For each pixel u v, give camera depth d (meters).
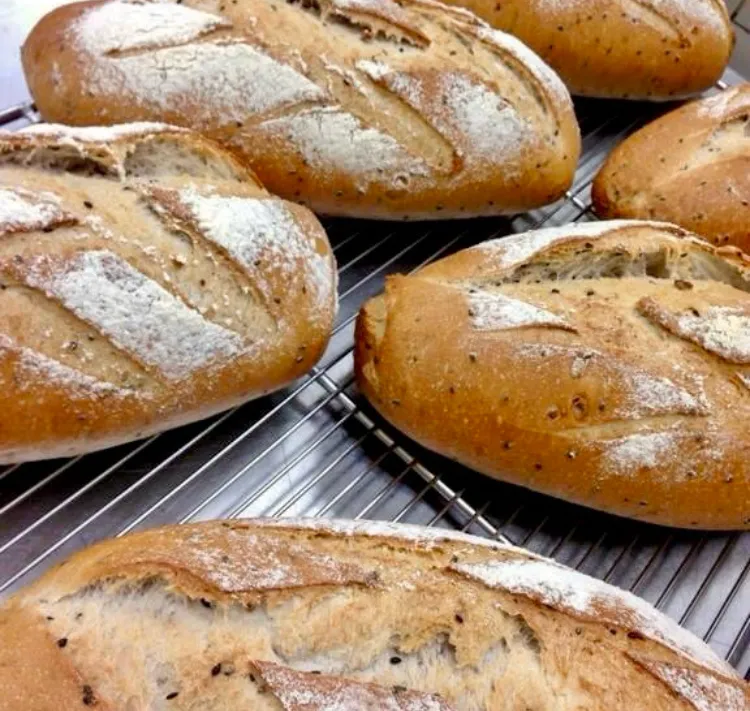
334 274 0.38
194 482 0.35
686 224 0.44
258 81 0.41
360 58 0.42
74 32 0.41
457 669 0.26
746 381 0.36
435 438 0.35
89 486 0.33
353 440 0.37
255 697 0.24
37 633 0.24
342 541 0.28
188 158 0.36
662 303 0.37
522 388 0.34
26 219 0.31
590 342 0.35
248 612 0.25
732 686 0.27
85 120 0.41
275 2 0.42
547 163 0.44
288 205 0.38
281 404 0.37
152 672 0.24
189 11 0.41
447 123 0.42
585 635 0.27
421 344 0.35
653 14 0.50
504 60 0.44
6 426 0.31
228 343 0.34
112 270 0.32
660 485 0.35
